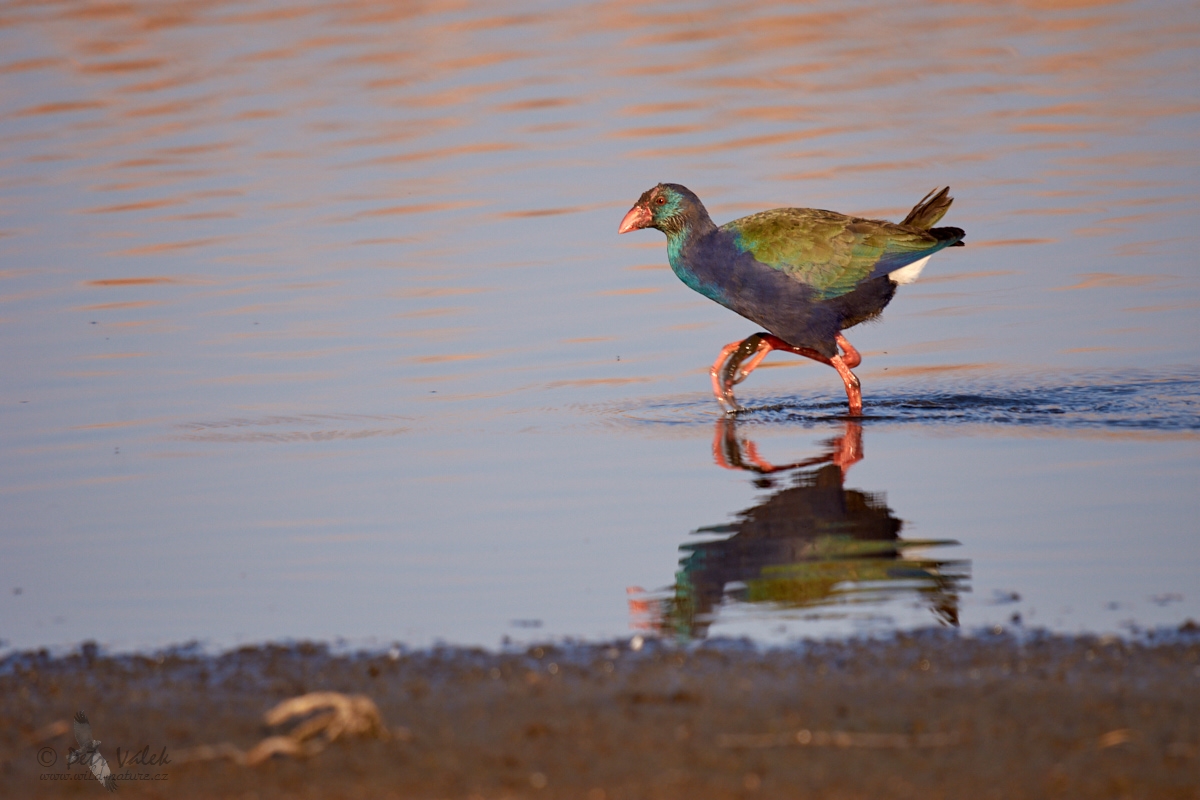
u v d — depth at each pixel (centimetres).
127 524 1046
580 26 3109
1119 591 849
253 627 844
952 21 3142
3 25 3095
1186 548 918
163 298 1669
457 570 933
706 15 3216
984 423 1258
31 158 2266
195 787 630
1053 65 2716
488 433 1267
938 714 672
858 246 1326
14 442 1252
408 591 896
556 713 689
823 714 677
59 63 2809
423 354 1496
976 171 2075
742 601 858
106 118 2477
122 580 933
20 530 1039
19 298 1672
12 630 852
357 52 2875
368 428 1286
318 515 1055
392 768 637
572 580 906
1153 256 1711
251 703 721
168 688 747
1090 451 1151
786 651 764
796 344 1365
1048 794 595
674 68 2767
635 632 815
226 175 2169
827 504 1043
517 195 2044
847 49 2914
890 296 1365
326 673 759
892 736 651
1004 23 3095
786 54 2881
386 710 704
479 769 633
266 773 639
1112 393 1326
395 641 812
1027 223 1856
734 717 677
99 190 2095
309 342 1530
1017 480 1080
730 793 605
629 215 1401
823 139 2269
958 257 1766
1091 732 646
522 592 888
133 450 1227
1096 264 1700
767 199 1925
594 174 2120
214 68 2769
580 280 1728
